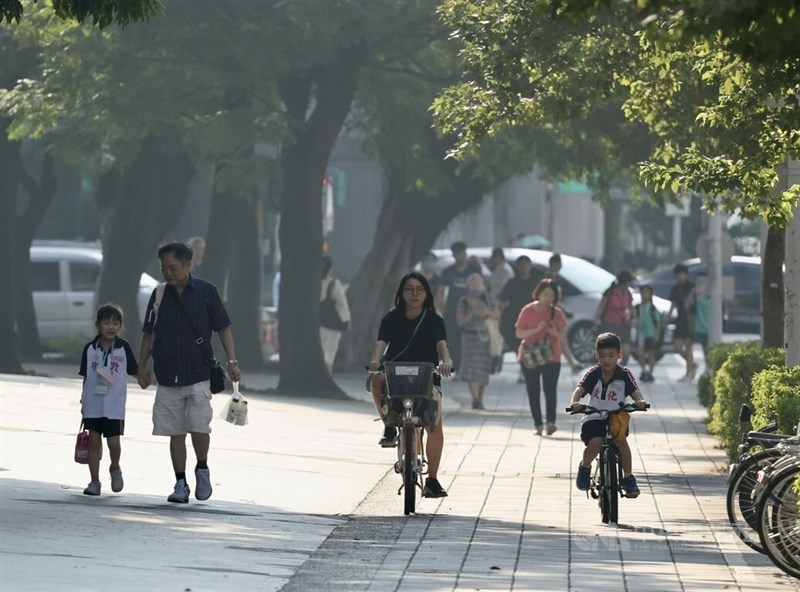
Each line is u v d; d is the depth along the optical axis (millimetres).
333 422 64875
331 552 32875
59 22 73750
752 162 35469
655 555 33312
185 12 70938
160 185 95438
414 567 31031
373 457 52781
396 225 98188
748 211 39031
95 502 38625
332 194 122688
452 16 51156
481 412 75562
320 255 80625
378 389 40938
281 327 80812
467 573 30375
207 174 143250
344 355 99562
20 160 98062
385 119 87062
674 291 98125
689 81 47062
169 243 39531
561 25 48219
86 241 173375
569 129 72750
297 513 38938
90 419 40031
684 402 83312
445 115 51594
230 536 34375
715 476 49219
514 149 82062
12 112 77188
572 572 30781
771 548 30906
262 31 70312
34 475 43000
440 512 40031
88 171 103625
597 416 38875
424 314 40750
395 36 73938
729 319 127062
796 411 36844
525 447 58312
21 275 99125
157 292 39625
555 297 63594
